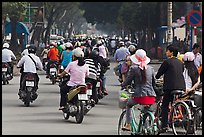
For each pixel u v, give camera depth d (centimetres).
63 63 4869
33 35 13100
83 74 3328
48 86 5781
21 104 4194
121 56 5350
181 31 11181
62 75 3356
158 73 2697
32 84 4050
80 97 3222
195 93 2691
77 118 3253
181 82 2670
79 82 3312
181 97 2712
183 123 2631
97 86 4203
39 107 4019
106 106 4125
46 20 17275
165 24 12425
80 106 3238
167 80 2675
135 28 15012
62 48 5725
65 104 3369
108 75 7575
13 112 3734
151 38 13812
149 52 12875
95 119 3438
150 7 13788
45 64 6794
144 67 2517
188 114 2606
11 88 5506
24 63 4072
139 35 16000
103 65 4331
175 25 10769
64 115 3438
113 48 14550
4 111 3781
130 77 2527
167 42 9481
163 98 2691
